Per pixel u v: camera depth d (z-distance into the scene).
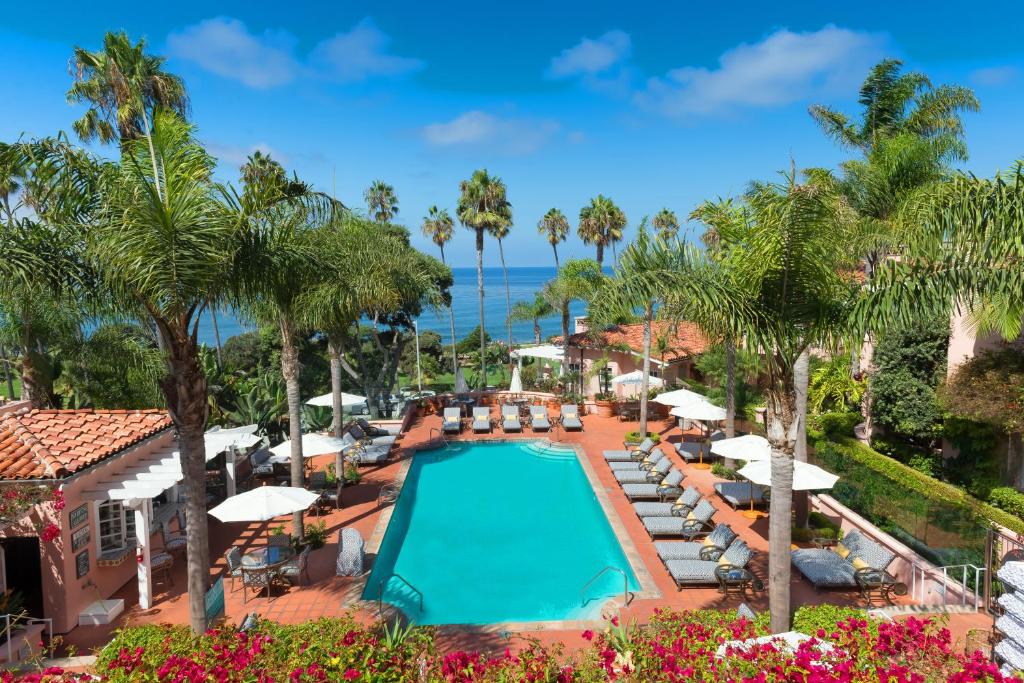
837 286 7.76
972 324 12.22
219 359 26.45
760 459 12.55
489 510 15.39
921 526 10.59
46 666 8.31
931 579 9.77
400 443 21.23
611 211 39.94
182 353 7.57
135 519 10.73
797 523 12.39
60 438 10.37
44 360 16.22
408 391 34.97
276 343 31.25
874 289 7.64
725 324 7.94
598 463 18.56
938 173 15.93
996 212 8.09
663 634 6.68
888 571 10.72
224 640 6.56
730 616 7.75
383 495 15.49
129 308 8.00
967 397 11.99
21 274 7.39
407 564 12.15
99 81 18.95
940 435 14.88
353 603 10.23
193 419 7.72
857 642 5.98
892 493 11.52
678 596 10.27
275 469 16.62
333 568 11.57
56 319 13.83
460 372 32.38
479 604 10.42
